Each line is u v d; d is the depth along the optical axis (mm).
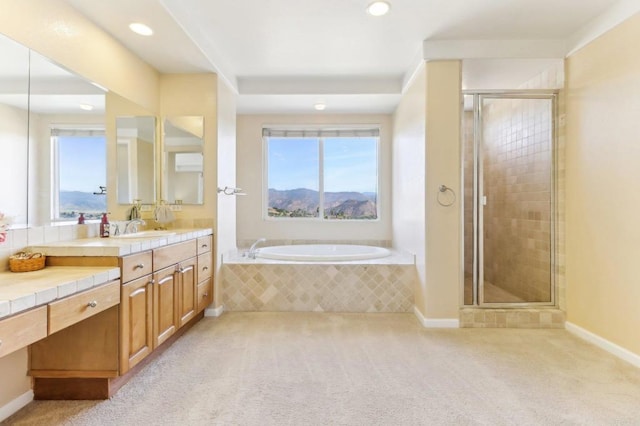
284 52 3029
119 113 2547
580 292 2680
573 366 2158
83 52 2162
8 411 1649
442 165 2867
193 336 2639
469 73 3154
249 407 1711
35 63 1819
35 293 1278
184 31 2381
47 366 1761
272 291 3275
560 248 2881
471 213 3088
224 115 3350
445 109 2854
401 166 3869
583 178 2635
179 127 3143
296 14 2412
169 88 3145
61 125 2006
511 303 3018
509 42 2811
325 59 3186
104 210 2408
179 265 2467
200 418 1623
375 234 4559
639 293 2148
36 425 1578
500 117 3113
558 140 2896
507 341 2568
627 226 2234
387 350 2402
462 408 1706
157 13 2156
